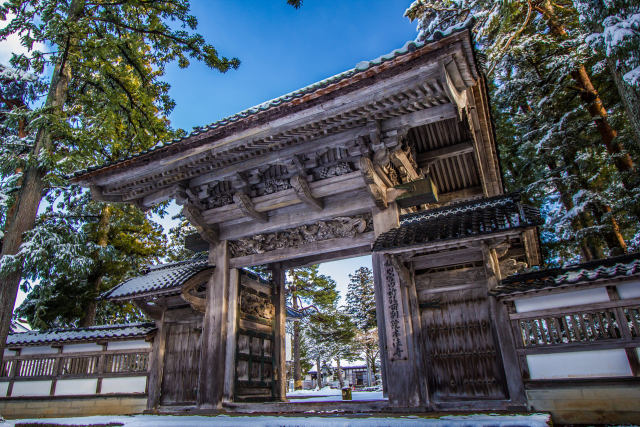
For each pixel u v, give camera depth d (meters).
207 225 11.38
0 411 12.62
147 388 11.30
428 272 9.06
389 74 7.54
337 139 9.34
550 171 20.39
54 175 13.59
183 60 17.73
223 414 9.32
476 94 8.91
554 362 7.38
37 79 16.44
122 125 17.81
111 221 23.27
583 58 17.77
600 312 7.30
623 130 16.95
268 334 12.41
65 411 12.03
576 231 18.56
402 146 9.84
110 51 14.97
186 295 10.48
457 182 12.80
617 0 8.91
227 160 10.38
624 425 6.60
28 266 13.48
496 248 8.34
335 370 61.16
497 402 7.44
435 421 6.46
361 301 45.69
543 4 20.25
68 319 21.11
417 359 8.24
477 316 8.32
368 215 10.02
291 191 10.34
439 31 6.81
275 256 10.79
